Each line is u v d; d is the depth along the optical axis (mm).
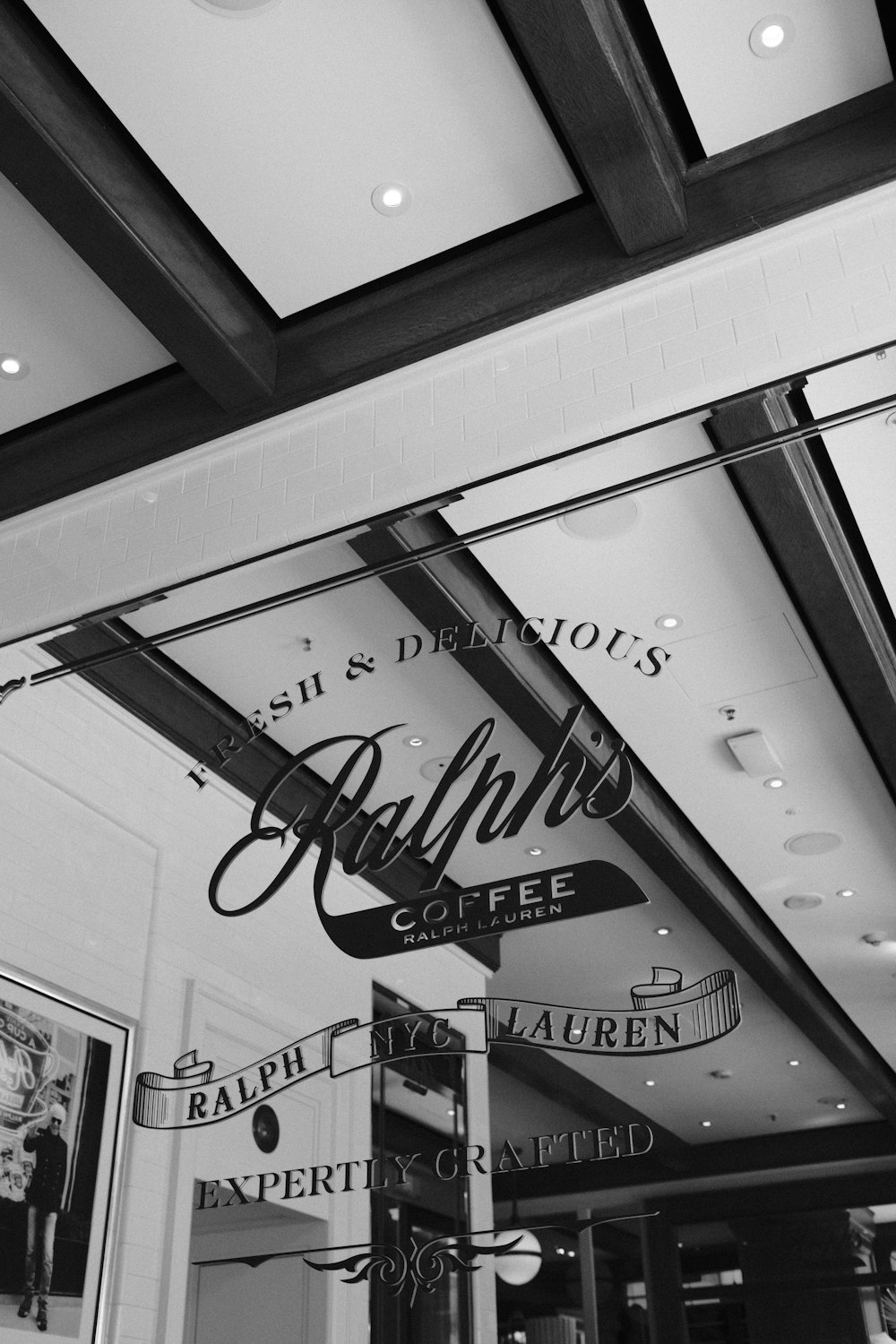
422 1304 3195
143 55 2971
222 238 3414
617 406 3186
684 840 4438
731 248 3176
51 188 3023
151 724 4457
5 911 3965
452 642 3338
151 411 3832
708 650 4156
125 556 3771
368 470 3480
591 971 3459
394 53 2988
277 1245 3291
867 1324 4531
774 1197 4598
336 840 3256
